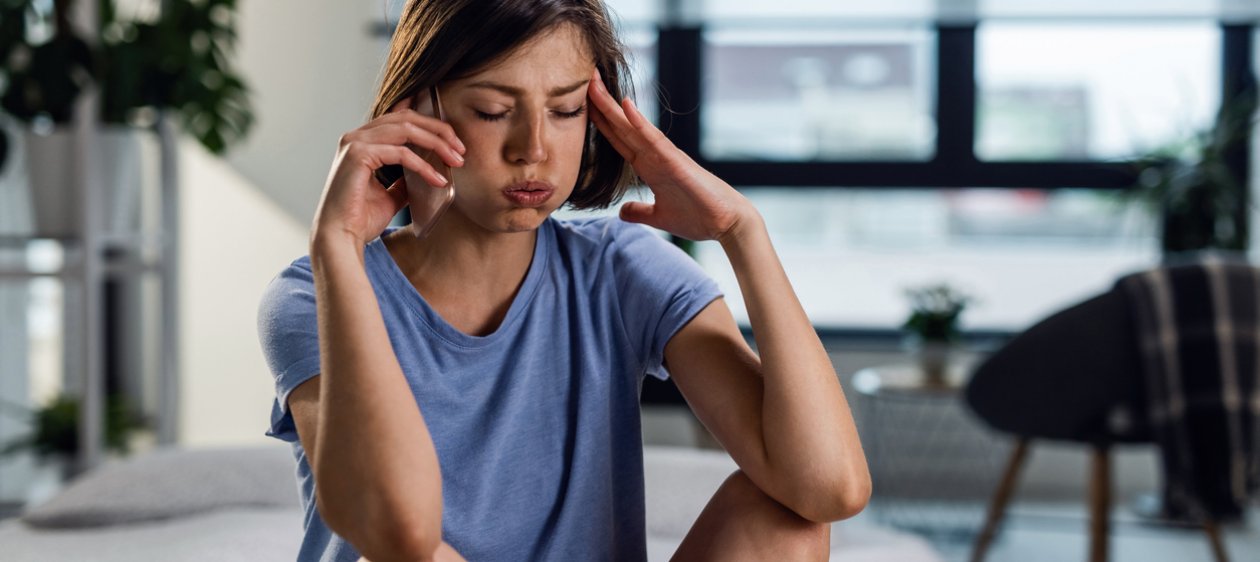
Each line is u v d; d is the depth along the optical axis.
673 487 1.87
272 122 3.96
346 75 3.94
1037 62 4.09
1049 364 2.74
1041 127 4.10
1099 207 4.10
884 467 4.09
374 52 3.94
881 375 3.45
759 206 4.23
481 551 1.00
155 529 1.79
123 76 2.96
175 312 3.30
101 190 2.97
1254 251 3.95
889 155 4.16
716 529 1.00
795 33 4.16
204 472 1.94
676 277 1.06
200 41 3.25
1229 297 2.67
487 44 0.89
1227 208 3.71
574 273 1.06
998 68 4.10
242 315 4.00
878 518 3.65
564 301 1.05
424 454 0.87
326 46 3.94
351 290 0.89
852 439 0.97
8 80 2.80
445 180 0.91
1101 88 4.07
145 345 4.14
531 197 0.93
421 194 0.94
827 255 4.23
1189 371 2.67
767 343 0.99
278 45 3.95
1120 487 4.00
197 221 3.98
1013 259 4.17
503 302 1.03
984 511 3.75
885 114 4.15
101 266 3.05
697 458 1.97
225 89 3.23
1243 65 4.00
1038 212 4.14
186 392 4.04
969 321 4.20
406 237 1.03
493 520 1.00
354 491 0.85
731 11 3.92
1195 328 2.67
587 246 1.08
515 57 0.89
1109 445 2.74
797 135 4.18
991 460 4.05
